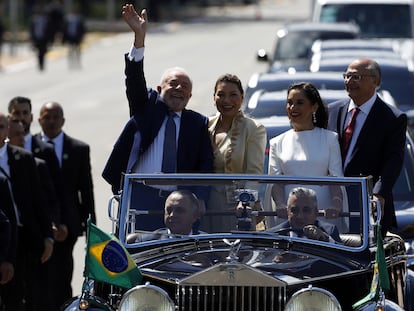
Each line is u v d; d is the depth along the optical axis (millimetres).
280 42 47938
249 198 15484
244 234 15312
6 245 18672
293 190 15484
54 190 21141
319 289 13648
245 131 17875
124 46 98375
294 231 15328
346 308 14492
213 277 13984
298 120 17359
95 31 116000
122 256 14336
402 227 21578
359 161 18734
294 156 17344
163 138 17609
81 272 25188
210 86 62281
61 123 22219
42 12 97312
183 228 15375
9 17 119562
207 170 17516
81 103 58062
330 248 15109
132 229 15383
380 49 41438
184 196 15445
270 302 13984
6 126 19547
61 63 83625
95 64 82250
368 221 15320
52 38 94500
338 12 54656
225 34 109438
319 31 48312
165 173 17188
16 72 77125
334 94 25922
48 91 64125
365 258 15047
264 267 14445
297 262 14609
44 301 20922
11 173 19828
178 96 17609
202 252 14891
